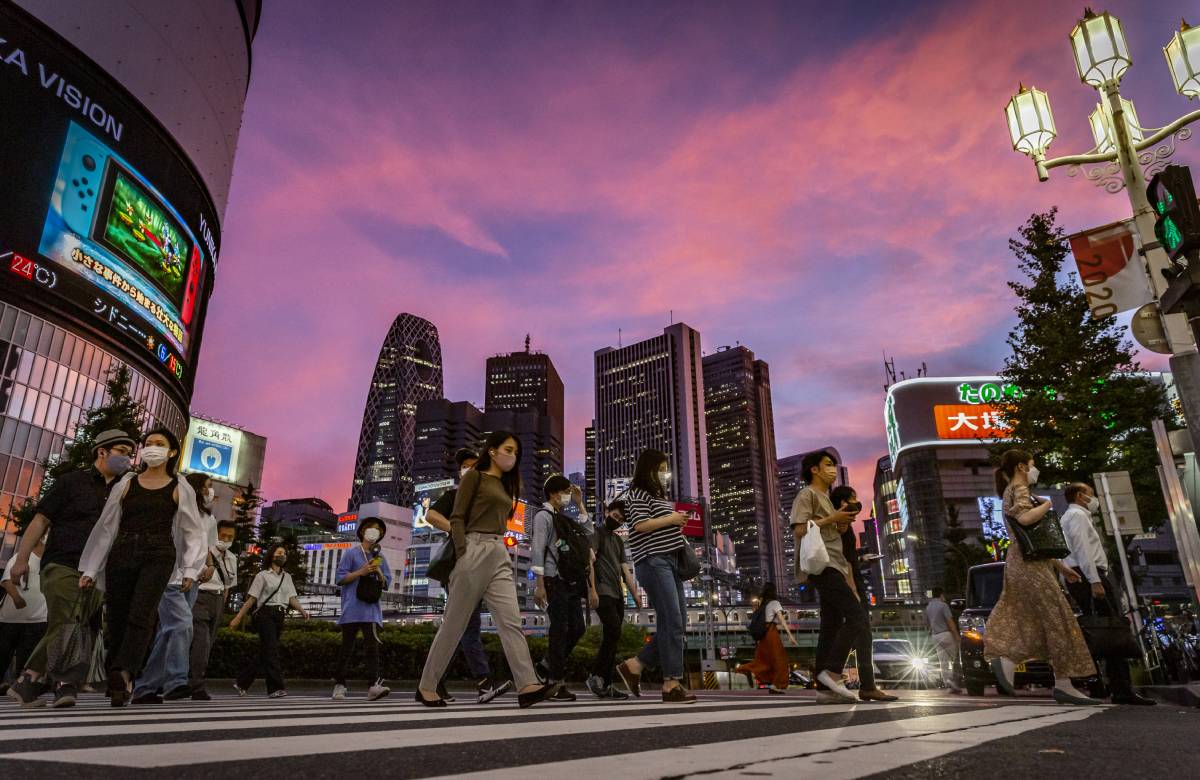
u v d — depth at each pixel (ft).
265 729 6.76
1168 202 13.30
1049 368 52.29
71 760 4.25
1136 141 24.39
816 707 12.35
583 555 19.57
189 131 173.68
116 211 150.00
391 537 574.15
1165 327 19.79
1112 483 29.30
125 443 15.94
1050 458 51.03
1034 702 16.22
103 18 150.20
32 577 21.49
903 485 413.80
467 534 13.39
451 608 13.41
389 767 4.20
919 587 391.04
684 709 11.64
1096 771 4.30
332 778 3.78
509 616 13.06
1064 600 15.81
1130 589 28.22
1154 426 22.26
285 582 25.08
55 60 140.15
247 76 207.31
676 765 4.25
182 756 4.50
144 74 159.12
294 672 31.09
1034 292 54.65
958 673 29.09
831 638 15.60
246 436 304.09
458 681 35.17
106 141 148.56
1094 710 12.96
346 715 9.71
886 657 49.16
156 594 14.82
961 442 401.08
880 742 5.79
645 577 16.43
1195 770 4.39
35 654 13.82
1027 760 4.75
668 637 15.88
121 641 14.71
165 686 17.57
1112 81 24.95
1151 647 27.35
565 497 20.49
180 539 15.65
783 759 4.61
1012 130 27.40
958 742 5.85
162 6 166.71
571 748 5.26
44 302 134.00
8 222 128.26
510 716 9.45
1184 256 12.91
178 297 168.86
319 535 583.58
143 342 155.53
